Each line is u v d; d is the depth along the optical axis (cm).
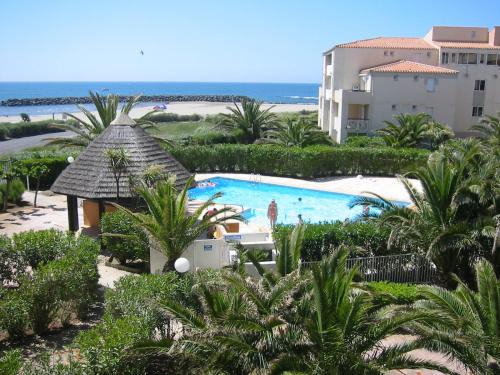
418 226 1581
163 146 3572
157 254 1661
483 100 4991
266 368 810
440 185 1590
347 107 4478
